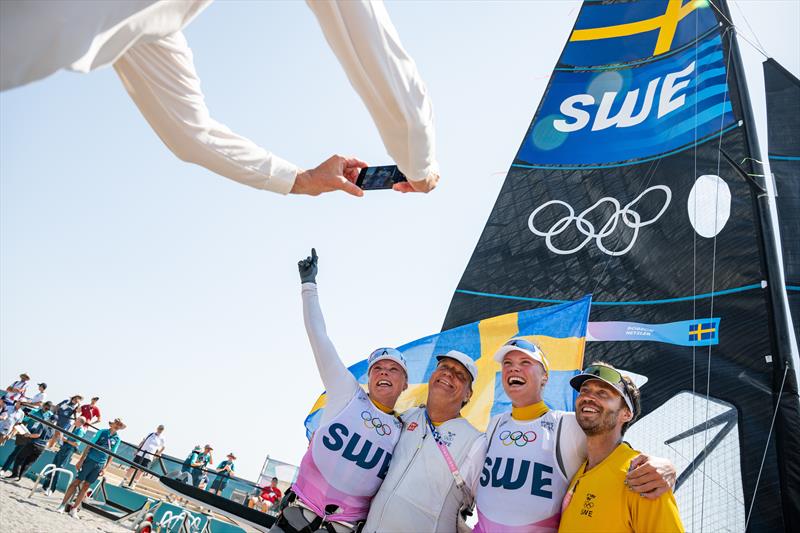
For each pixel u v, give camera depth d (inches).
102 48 59.7
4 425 622.5
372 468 161.5
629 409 138.6
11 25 52.4
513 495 139.9
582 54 403.5
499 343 253.3
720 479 250.4
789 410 245.4
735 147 308.7
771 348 259.3
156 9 61.8
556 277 341.7
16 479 557.0
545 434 146.3
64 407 633.0
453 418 163.9
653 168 337.4
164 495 611.5
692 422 267.4
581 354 242.7
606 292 323.6
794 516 229.8
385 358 173.6
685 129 332.2
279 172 96.0
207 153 90.0
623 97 374.0
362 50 66.8
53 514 401.7
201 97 86.7
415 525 150.8
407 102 70.8
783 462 237.8
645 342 298.0
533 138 393.1
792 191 294.2
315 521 159.2
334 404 168.9
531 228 363.3
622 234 332.2
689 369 278.4
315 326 171.8
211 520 524.4
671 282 302.2
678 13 371.6
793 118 309.4
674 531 118.3
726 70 328.5
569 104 391.5
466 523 156.2
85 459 447.5
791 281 279.9
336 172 97.4
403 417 172.1
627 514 124.4
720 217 298.8
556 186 367.9
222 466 631.8
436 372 165.8
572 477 142.3
